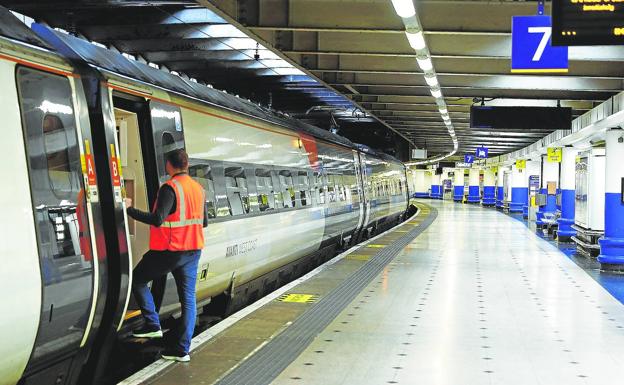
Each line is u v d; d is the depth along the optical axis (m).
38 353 4.61
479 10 10.77
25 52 4.67
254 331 7.27
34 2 13.52
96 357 5.52
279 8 10.90
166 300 6.84
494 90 17.66
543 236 21.98
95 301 5.20
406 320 8.14
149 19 14.55
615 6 7.25
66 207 4.89
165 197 5.67
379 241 18.86
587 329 7.79
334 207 15.96
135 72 6.72
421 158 39.88
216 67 18.05
